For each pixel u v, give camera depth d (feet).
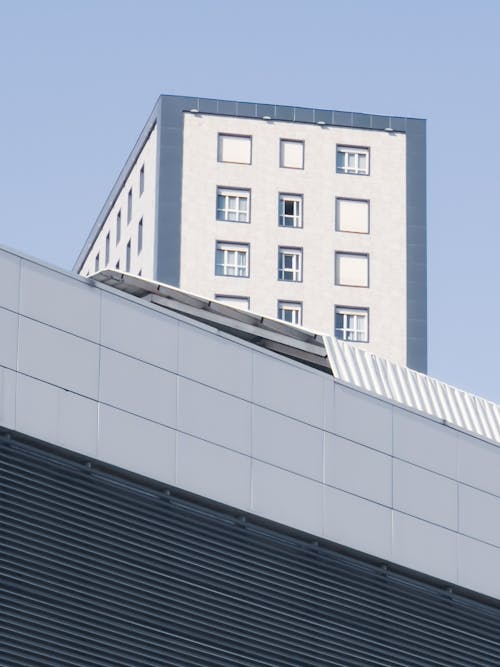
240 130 357.20
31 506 105.19
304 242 354.95
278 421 120.88
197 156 353.92
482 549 132.36
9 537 103.14
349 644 121.39
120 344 112.68
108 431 110.42
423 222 361.51
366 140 363.35
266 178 356.38
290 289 352.28
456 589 130.72
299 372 123.34
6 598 101.65
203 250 349.61
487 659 131.95
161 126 353.72
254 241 352.49
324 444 123.44
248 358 120.26
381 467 126.93
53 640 103.50
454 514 131.13
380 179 362.33
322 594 120.98
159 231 348.59
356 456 125.39
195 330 117.39
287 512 119.55
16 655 101.40
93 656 105.40
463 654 130.21
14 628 101.76
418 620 127.65
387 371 135.44
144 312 114.62
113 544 108.68
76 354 110.01
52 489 106.83
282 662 116.26
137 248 364.99
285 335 132.77
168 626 109.81
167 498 113.70
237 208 353.92
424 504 129.18
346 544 122.83
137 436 111.96
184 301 129.80
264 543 118.62
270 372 121.39
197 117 355.56
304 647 118.01
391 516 126.52
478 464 134.31
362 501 124.77
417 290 357.61
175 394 114.93
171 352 115.55
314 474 122.21
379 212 360.28
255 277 351.05
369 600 124.16
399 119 365.40
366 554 124.26
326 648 119.55
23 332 107.55
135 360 113.29
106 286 112.88
